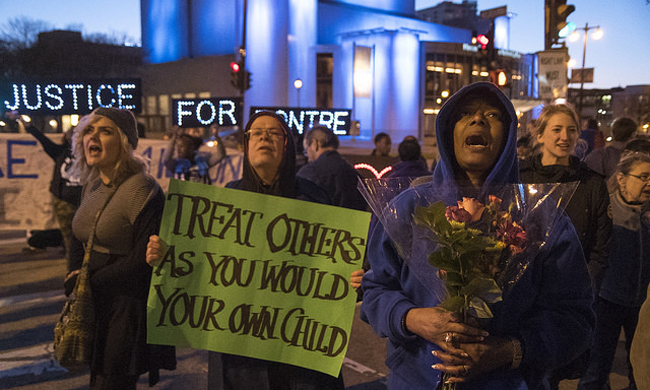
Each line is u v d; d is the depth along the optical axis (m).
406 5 60.66
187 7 50.16
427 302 1.74
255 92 43.50
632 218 3.33
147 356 2.46
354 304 2.19
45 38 39.66
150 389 3.79
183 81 47.62
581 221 3.09
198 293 2.23
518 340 1.61
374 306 1.84
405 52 47.53
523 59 54.84
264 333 2.21
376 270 1.90
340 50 47.38
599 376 3.41
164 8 51.00
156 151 7.40
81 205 2.61
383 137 8.61
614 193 3.44
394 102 47.56
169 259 2.23
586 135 9.06
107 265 2.46
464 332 1.53
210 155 7.71
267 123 2.36
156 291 2.23
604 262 3.09
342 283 2.20
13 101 7.82
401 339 1.72
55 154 5.36
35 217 6.95
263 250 2.22
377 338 4.81
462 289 1.47
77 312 2.38
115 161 2.56
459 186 1.70
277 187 2.37
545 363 1.63
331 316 2.19
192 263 2.23
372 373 4.10
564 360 1.66
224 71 44.81
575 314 1.70
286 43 43.91
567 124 3.21
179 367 4.17
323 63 47.84
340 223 2.20
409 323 1.69
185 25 50.25
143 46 53.19
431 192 1.72
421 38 60.03
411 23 59.25
